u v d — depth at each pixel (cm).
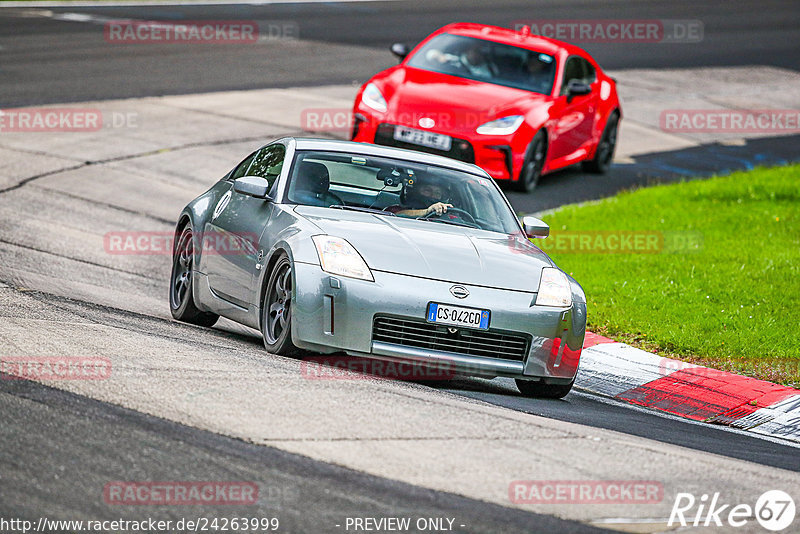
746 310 3597
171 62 7994
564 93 5647
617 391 2941
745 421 2753
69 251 3953
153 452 1758
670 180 6103
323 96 7231
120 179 5175
